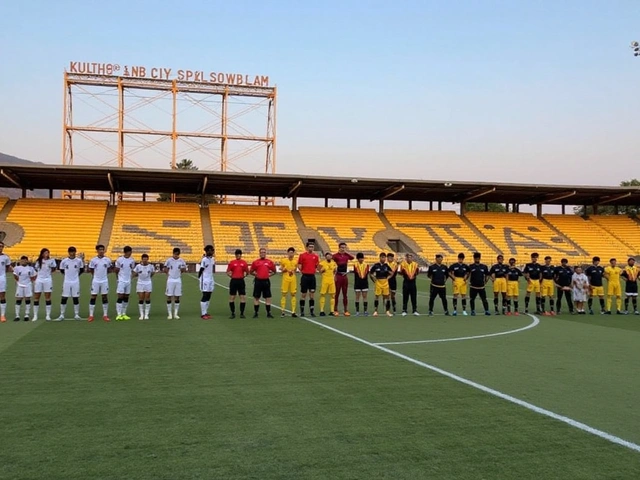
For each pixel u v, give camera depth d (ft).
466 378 24.99
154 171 120.88
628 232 161.58
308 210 158.71
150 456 15.37
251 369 26.58
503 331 41.24
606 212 216.74
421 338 37.04
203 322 44.57
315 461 15.07
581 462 15.16
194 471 14.37
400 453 15.71
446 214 167.94
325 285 50.90
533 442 16.69
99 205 142.82
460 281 53.26
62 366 27.04
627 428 18.06
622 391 22.84
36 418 18.71
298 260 50.57
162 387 22.97
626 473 14.46
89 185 140.87
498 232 158.30
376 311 51.70
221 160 160.15
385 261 52.19
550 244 153.48
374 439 16.84
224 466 14.70
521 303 67.36
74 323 43.45
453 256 142.10
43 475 14.06
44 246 123.54
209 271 47.34
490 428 17.95
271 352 31.14
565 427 18.12
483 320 48.62
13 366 26.99
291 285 49.37
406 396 21.80
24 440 16.58
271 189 148.77
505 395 22.04
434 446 16.29
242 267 47.67
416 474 14.25
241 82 160.15
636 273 56.44
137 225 136.87
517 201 170.60
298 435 17.15
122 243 128.67
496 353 31.60
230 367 26.99
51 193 147.64
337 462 15.02
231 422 18.38
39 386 23.03
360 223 155.84
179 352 30.94
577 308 56.18
